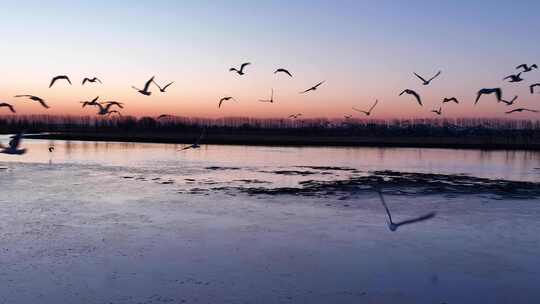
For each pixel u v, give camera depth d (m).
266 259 16.97
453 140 120.31
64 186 32.91
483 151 85.25
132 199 28.34
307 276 15.34
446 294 14.12
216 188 33.53
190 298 13.41
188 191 31.89
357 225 22.39
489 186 36.72
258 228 21.44
